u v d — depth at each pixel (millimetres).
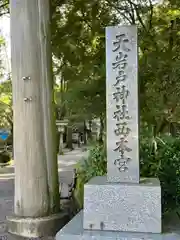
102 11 6645
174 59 6094
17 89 3809
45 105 3881
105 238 2672
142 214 2762
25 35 3773
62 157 13328
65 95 5879
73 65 6508
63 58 6602
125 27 2949
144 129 4352
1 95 13531
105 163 3840
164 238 2617
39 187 3787
